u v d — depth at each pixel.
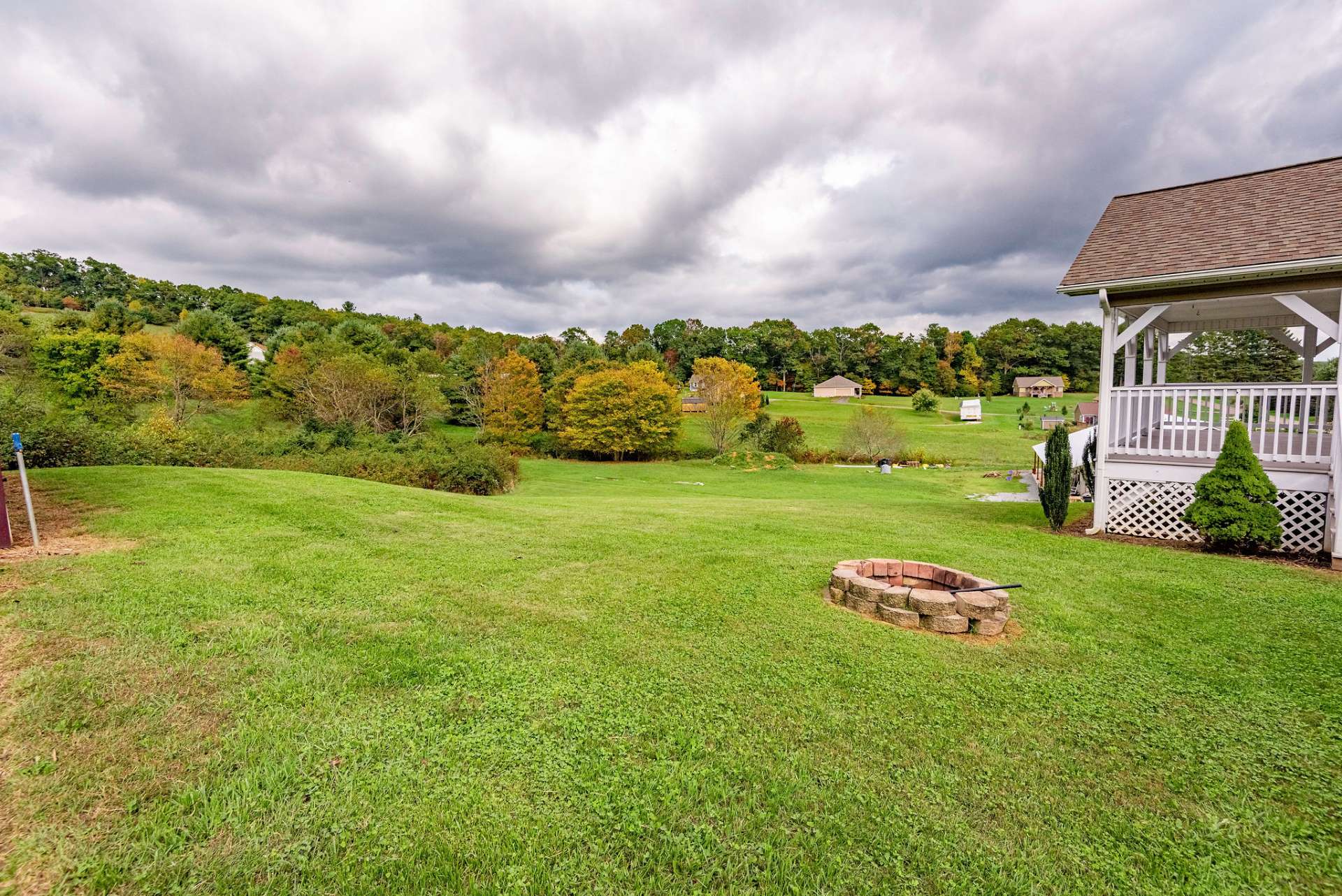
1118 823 2.54
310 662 3.83
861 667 4.03
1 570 5.32
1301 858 2.37
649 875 2.19
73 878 2.04
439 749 2.94
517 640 4.38
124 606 4.57
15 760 2.65
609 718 3.28
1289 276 7.59
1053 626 4.89
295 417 42.53
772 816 2.52
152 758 2.73
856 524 9.76
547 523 9.24
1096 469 8.94
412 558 6.59
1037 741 3.16
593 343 83.06
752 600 5.41
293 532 7.48
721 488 25.47
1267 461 7.81
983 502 15.32
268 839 2.28
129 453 15.84
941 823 2.51
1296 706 3.62
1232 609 5.34
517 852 2.27
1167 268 8.13
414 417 43.72
